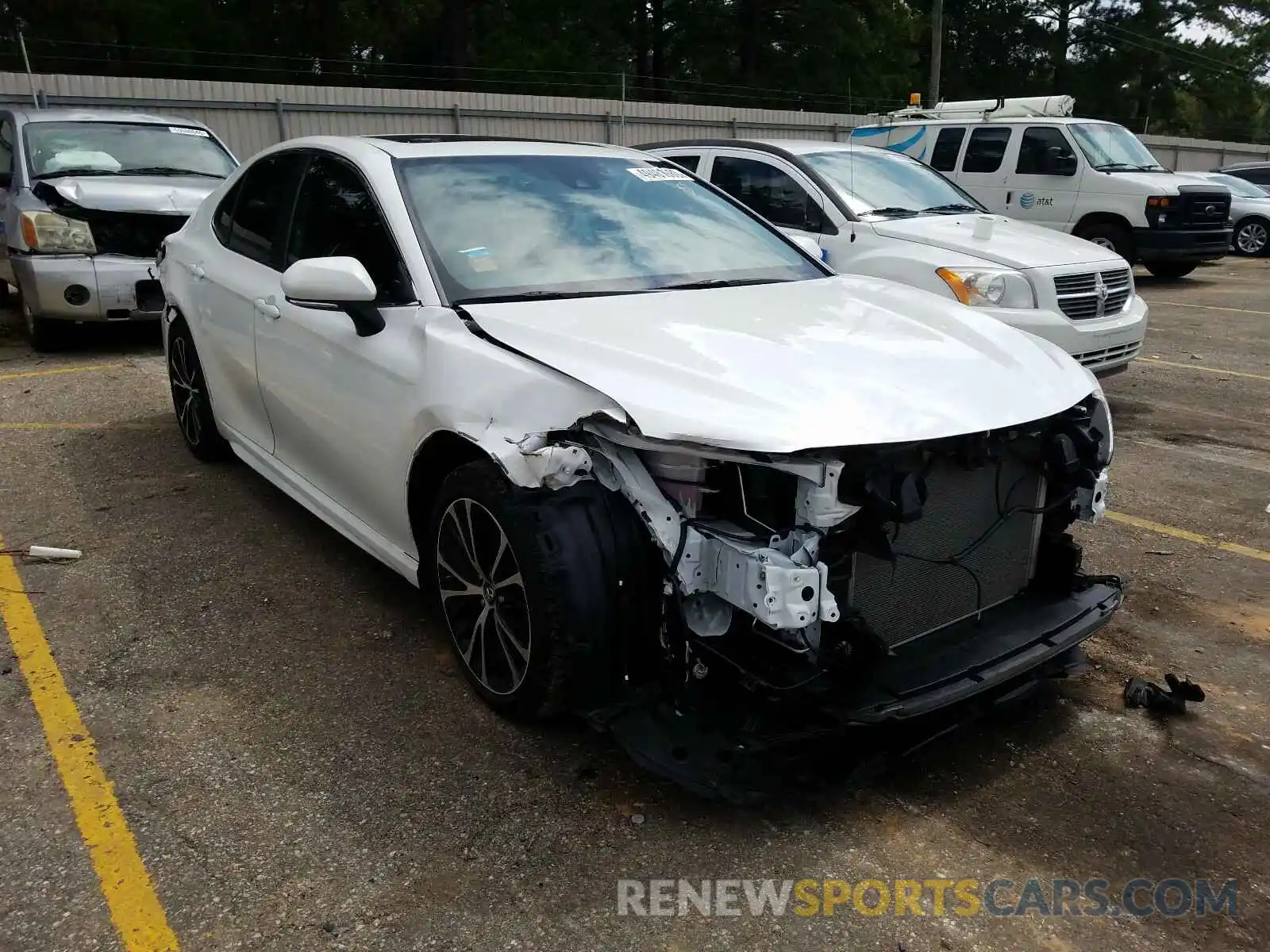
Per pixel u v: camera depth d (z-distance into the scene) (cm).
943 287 651
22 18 2323
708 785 262
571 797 285
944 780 298
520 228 363
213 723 318
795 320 318
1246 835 277
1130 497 546
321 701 331
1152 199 1227
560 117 2034
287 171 438
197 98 1644
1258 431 684
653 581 278
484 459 300
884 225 711
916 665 283
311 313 380
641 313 316
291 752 304
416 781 291
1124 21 4725
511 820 275
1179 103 4975
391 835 269
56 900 245
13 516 477
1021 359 310
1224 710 338
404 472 330
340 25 2725
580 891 251
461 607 327
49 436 598
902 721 268
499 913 244
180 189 804
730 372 270
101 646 363
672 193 418
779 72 3706
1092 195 1262
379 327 338
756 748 264
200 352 495
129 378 736
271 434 442
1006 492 306
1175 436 673
